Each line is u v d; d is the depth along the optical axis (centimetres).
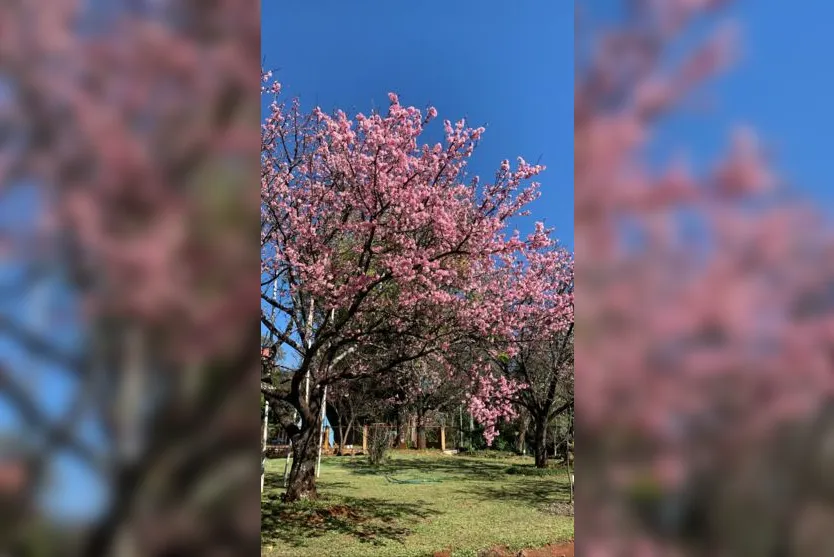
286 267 499
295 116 522
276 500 580
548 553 404
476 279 542
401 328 527
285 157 516
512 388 675
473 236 483
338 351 609
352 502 598
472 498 652
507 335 575
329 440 1465
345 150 465
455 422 1639
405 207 453
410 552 403
